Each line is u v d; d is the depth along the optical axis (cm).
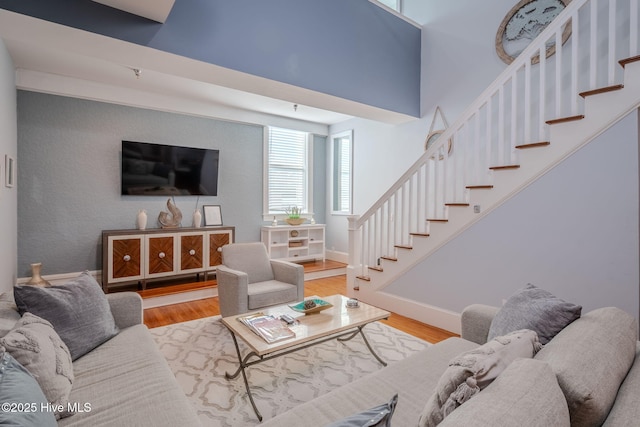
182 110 481
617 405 89
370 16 393
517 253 275
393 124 505
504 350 107
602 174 233
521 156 270
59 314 167
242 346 276
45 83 387
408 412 128
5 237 295
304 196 632
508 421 69
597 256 236
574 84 252
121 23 241
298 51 328
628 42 293
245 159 559
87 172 429
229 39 286
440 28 432
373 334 305
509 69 284
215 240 480
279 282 331
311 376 231
